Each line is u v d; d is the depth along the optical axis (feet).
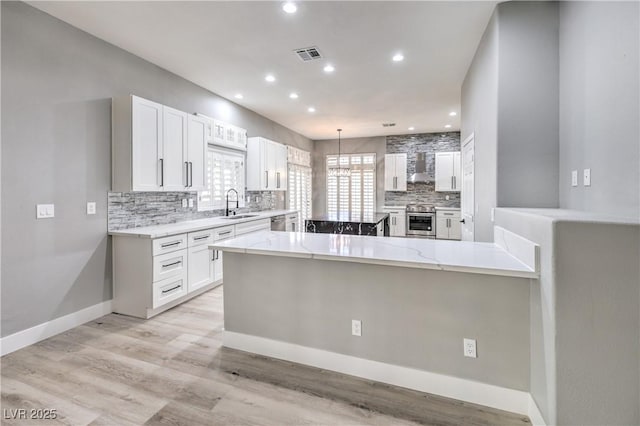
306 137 28.22
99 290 10.47
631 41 5.72
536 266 5.26
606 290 4.57
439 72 13.25
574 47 7.60
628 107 5.79
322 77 13.75
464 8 8.81
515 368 5.95
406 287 6.66
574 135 7.62
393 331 6.81
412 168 27.14
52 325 9.12
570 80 7.80
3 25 7.99
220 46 10.88
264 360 7.82
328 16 9.13
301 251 6.93
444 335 6.41
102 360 7.79
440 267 5.75
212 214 15.81
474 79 11.72
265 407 6.11
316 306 7.48
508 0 8.49
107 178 10.62
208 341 8.82
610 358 4.58
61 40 9.25
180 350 8.30
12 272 8.25
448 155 25.41
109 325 9.86
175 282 11.22
